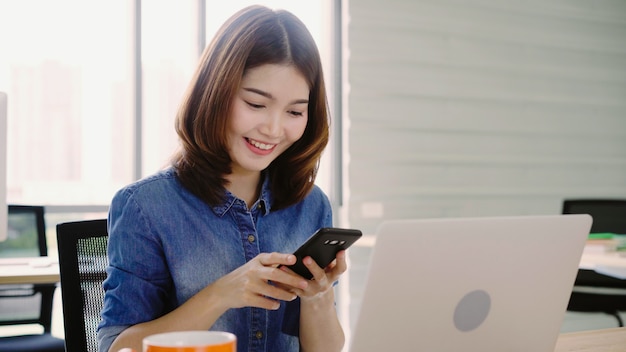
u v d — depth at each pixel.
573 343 1.35
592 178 4.78
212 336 0.69
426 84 4.20
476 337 1.00
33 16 4.13
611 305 3.25
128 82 3.88
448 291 0.94
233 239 1.27
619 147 4.87
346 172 4.00
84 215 3.98
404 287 0.90
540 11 4.57
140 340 1.10
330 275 1.06
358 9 4.00
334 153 4.07
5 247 2.91
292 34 1.19
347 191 4.00
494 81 4.41
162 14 3.89
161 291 1.22
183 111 1.23
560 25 4.64
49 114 4.16
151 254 1.21
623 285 3.28
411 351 0.95
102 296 1.44
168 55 3.90
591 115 4.77
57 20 4.12
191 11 3.93
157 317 1.21
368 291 0.88
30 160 4.16
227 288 1.08
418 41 4.16
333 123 4.06
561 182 4.66
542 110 4.59
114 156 4.00
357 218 4.01
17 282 2.02
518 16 4.50
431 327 0.95
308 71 1.20
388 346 0.93
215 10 3.92
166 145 3.90
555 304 1.07
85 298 1.42
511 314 1.02
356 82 4.00
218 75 1.17
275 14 1.19
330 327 1.24
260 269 1.04
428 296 0.93
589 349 1.30
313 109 1.28
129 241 1.20
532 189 4.55
